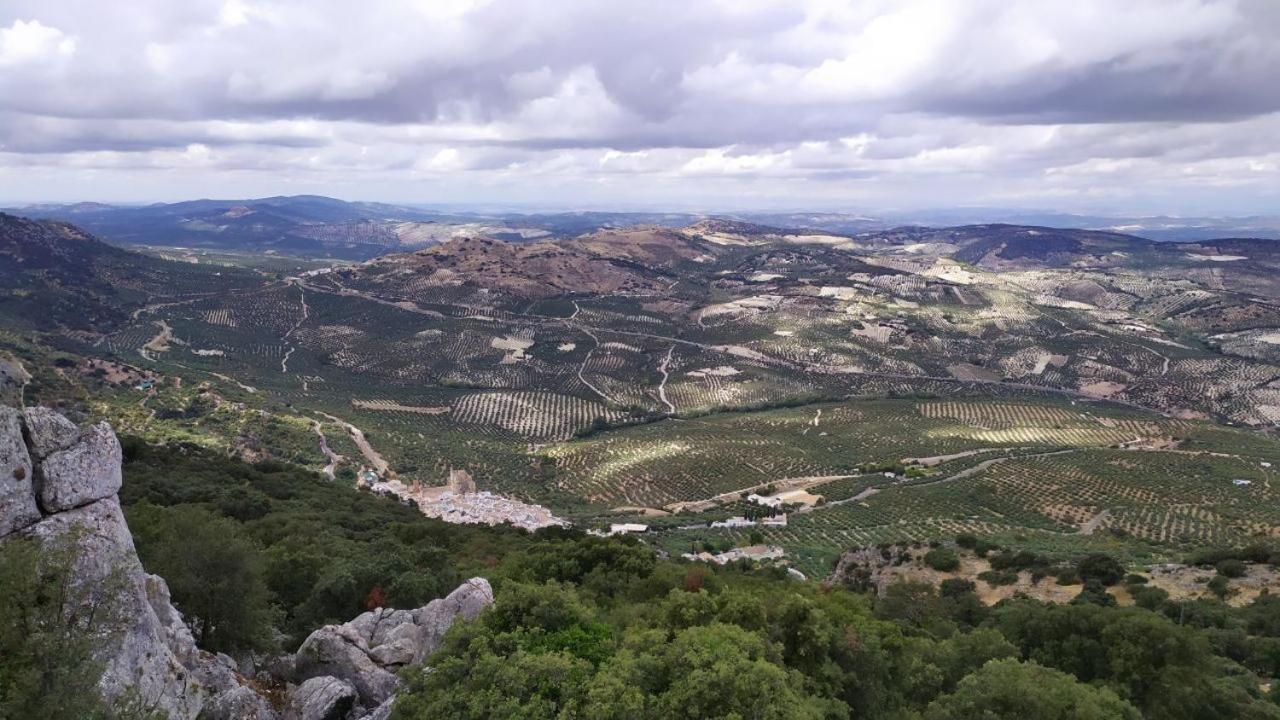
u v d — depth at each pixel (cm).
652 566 6238
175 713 2552
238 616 3747
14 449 2370
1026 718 3875
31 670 1975
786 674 3041
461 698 2647
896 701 4169
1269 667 6072
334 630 3719
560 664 2752
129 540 2622
